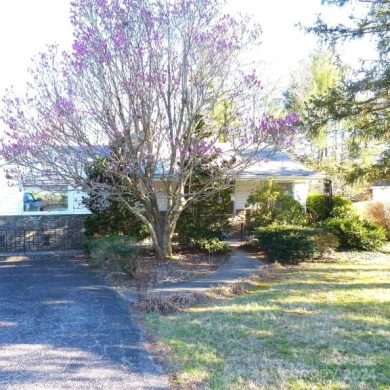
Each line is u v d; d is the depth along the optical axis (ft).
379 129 42.27
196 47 32.78
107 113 30.96
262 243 38.42
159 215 37.63
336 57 46.24
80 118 31.07
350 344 16.74
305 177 52.06
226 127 33.30
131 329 19.06
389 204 53.88
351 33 42.88
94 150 32.96
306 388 12.91
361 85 41.29
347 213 50.67
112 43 30.66
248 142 32.27
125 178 32.91
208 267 34.58
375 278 30.89
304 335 17.84
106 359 15.37
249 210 46.93
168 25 32.17
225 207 42.11
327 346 16.53
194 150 31.63
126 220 41.29
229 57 34.09
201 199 36.60
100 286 28.27
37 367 14.53
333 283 29.12
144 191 35.53
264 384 13.23
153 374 14.15
